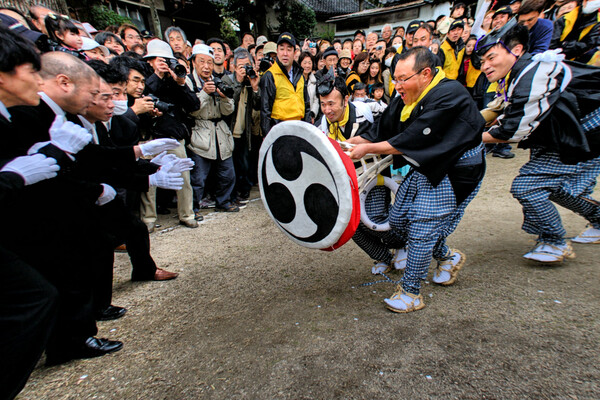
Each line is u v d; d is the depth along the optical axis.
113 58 2.70
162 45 3.23
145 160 1.90
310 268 2.71
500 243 2.86
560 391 1.38
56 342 1.70
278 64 3.94
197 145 3.84
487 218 3.42
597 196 3.47
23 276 1.21
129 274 2.76
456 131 1.72
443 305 2.05
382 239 2.44
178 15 12.02
